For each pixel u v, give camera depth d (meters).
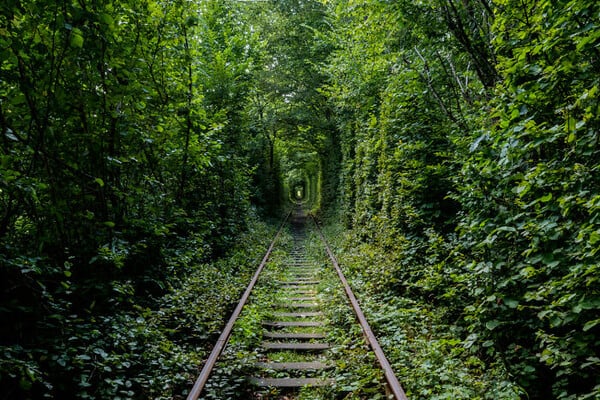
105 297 5.22
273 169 32.31
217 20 14.21
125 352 4.61
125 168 6.00
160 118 6.37
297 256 15.97
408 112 8.52
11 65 4.17
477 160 4.95
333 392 4.59
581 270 3.26
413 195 8.47
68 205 4.91
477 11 6.35
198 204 11.16
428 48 7.19
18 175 3.83
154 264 6.84
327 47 20.33
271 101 26.97
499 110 4.29
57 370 3.84
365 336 5.97
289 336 6.58
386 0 6.54
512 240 4.52
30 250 4.50
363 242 13.52
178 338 5.94
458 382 4.19
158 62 6.51
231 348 5.55
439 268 6.01
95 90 4.91
